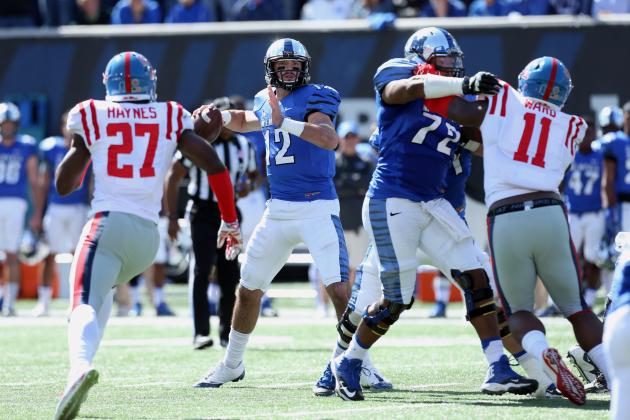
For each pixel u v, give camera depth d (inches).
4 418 748.0
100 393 896.3
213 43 2031.3
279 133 895.7
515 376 809.5
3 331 1582.2
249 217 1652.3
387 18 1966.0
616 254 1740.9
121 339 1448.1
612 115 1754.4
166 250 1909.4
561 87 784.3
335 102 880.3
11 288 1882.4
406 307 823.7
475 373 1023.0
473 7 2192.4
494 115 780.6
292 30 2000.5
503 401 804.0
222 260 1299.2
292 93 887.7
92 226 746.2
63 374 1076.5
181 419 730.2
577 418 703.7
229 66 2026.3
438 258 819.4
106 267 738.8
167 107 762.8
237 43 2023.9
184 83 2038.6
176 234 1309.1
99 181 750.5
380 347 1288.1
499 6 2148.1
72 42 2074.3
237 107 1407.5
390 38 1963.6
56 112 2080.5
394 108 810.2
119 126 749.3
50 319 1795.0
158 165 753.0
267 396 861.8
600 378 849.5
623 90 1897.1
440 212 807.1
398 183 810.2
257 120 934.4
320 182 903.1
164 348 1317.7
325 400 830.5
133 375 1050.7
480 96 789.2
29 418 747.4
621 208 1747.0
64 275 2249.0
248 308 922.1
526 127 776.9
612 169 1738.4
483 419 705.6
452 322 1656.0
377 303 824.3
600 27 1903.3
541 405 773.9
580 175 1752.0
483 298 815.7
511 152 776.3
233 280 1302.9
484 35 1931.6
